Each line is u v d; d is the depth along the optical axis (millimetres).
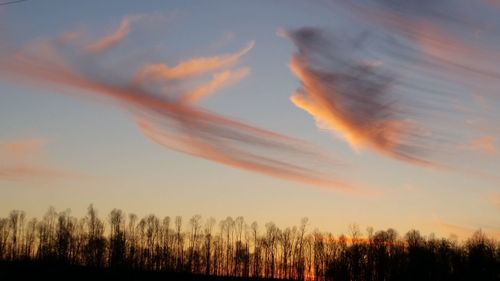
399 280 149625
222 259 159625
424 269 147000
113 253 150875
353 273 154375
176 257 157125
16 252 146500
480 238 147125
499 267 141625
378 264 153125
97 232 152625
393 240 154750
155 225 158000
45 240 148875
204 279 143000
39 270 131625
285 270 159375
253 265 159500
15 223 148375
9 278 120500
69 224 151625
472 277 142250
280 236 160875
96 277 131000
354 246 156625
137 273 143750
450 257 145875
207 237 160375
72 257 147750
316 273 158250
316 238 160250
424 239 151875
